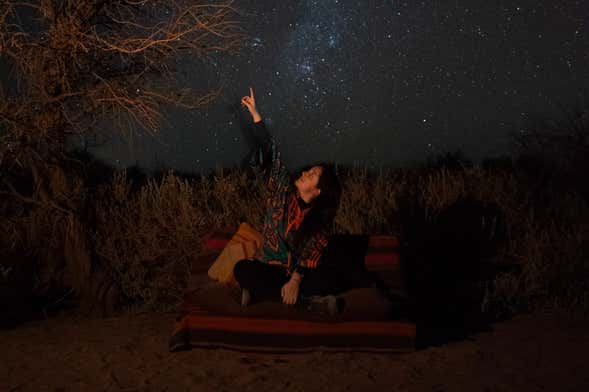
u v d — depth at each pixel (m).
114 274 5.18
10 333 4.39
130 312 5.00
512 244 5.62
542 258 5.27
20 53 4.57
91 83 4.86
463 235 5.58
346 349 3.86
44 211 5.07
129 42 4.71
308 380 3.40
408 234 5.62
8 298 4.77
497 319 4.66
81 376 3.48
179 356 3.81
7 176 5.20
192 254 5.34
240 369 3.57
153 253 5.33
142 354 3.87
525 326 4.46
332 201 3.95
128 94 4.80
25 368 3.62
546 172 7.02
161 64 4.88
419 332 4.38
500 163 7.89
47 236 5.14
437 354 3.86
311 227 3.93
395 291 4.31
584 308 4.76
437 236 5.57
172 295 5.21
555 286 5.08
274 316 3.90
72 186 5.18
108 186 5.88
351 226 5.68
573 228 5.55
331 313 3.81
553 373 3.47
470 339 4.19
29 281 4.96
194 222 5.52
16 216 5.24
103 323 4.68
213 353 3.86
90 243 5.02
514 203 6.09
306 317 3.88
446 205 5.99
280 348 3.86
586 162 6.78
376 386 3.30
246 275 3.88
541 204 6.19
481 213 5.85
